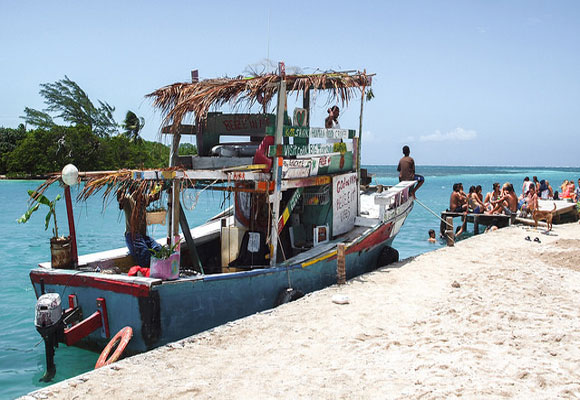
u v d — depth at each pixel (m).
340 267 8.39
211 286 6.53
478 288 8.37
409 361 5.18
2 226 21.30
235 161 8.05
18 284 11.23
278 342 5.85
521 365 4.94
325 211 9.34
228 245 8.15
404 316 6.89
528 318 6.53
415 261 10.80
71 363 6.63
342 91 8.52
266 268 7.46
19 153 69.25
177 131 8.43
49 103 84.75
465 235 19.31
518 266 10.36
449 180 112.81
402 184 11.73
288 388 4.59
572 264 11.00
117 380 4.79
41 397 4.39
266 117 8.05
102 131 87.75
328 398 4.38
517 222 18.52
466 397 4.23
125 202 7.32
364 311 7.05
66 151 69.50
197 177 6.84
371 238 9.76
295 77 7.95
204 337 5.96
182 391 4.54
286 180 7.80
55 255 6.81
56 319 5.86
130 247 7.32
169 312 6.11
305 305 7.26
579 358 5.12
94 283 6.29
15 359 6.84
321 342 5.86
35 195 6.72
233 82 7.37
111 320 6.24
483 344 5.62
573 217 20.67
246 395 4.47
